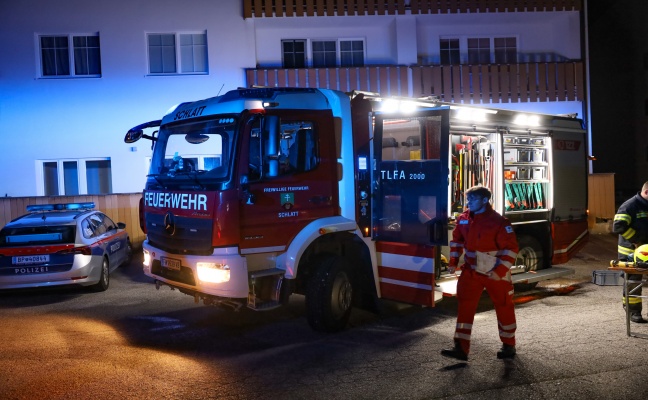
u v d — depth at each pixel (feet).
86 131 48.32
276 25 51.37
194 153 21.93
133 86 48.78
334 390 15.76
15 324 24.66
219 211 19.75
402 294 22.36
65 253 30.17
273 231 20.66
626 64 77.87
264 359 18.65
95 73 49.03
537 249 28.60
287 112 21.02
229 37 49.67
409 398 15.05
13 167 47.78
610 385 15.49
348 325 22.91
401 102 23.93
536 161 28.86
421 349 19.19
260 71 50.03
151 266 23.24
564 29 53.93
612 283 21.18
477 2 52.03
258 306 20.42
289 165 21.17
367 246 22.93
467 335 17.90
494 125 26.25
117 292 31.53
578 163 30.91
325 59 53.21
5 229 30.66
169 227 21.72
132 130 24.66
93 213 34.76
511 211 27.53
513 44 55.16
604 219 52.08
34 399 15.51
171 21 49.08
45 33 47.96
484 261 17.72
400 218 22.18
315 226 21.27
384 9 51.21
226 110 20.67
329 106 22.26
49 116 48.01
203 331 22.62
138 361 18.72
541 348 18.78
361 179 22.68
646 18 76.13
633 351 18.26
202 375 17.20
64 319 25.44
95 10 48.21
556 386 15.53
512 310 17.88
